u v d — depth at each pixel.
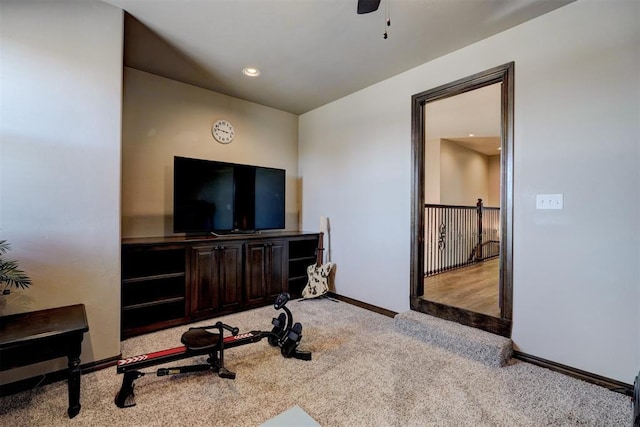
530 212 2.23
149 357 1.79
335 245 3.92
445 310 2.76
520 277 2.28
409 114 3.07
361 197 3.58
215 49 2.70
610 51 1.91
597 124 1.96
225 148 3.79
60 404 1.71
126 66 3.03
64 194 1.99
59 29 1.97
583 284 2.01
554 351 2.12
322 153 4.14
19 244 1.85
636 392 1.51
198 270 2.94
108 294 2.15
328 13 2.17
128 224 3.08
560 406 1.72
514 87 2.31
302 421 1.11
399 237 3.16
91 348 2.09
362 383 1.93
